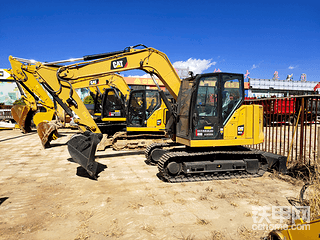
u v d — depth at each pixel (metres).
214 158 5.70
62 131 16.08
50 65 7.62
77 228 3.35
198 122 5.35
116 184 5.29
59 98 7.53
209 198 4.45
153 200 4.36
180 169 5.52
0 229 3.33
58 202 4.28
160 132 9.83
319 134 5.33
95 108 13.85
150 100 9.57
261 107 5.93
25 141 11.56
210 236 3.13
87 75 7.21
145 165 7.05
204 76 5.28
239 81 5.60
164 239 3.06
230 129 5.54
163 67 6.72
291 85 39.03
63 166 6.88
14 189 4.95
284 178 5.61
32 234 3.20
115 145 9.22
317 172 4.54
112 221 3.55
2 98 38.88
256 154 5.98
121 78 11.05
